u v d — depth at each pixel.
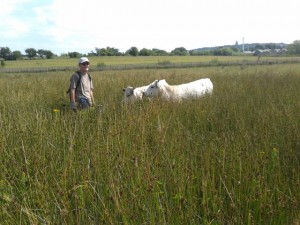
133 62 63.12
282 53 98.62
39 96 9.83
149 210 3.15
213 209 3.24
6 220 3.06
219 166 3.88
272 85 12.06
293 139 4.80
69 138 4.76
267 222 3.12
